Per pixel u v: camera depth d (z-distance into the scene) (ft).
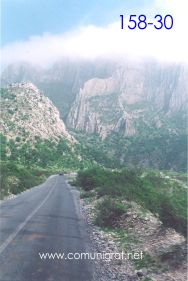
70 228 76.74
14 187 167.43
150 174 211.20
